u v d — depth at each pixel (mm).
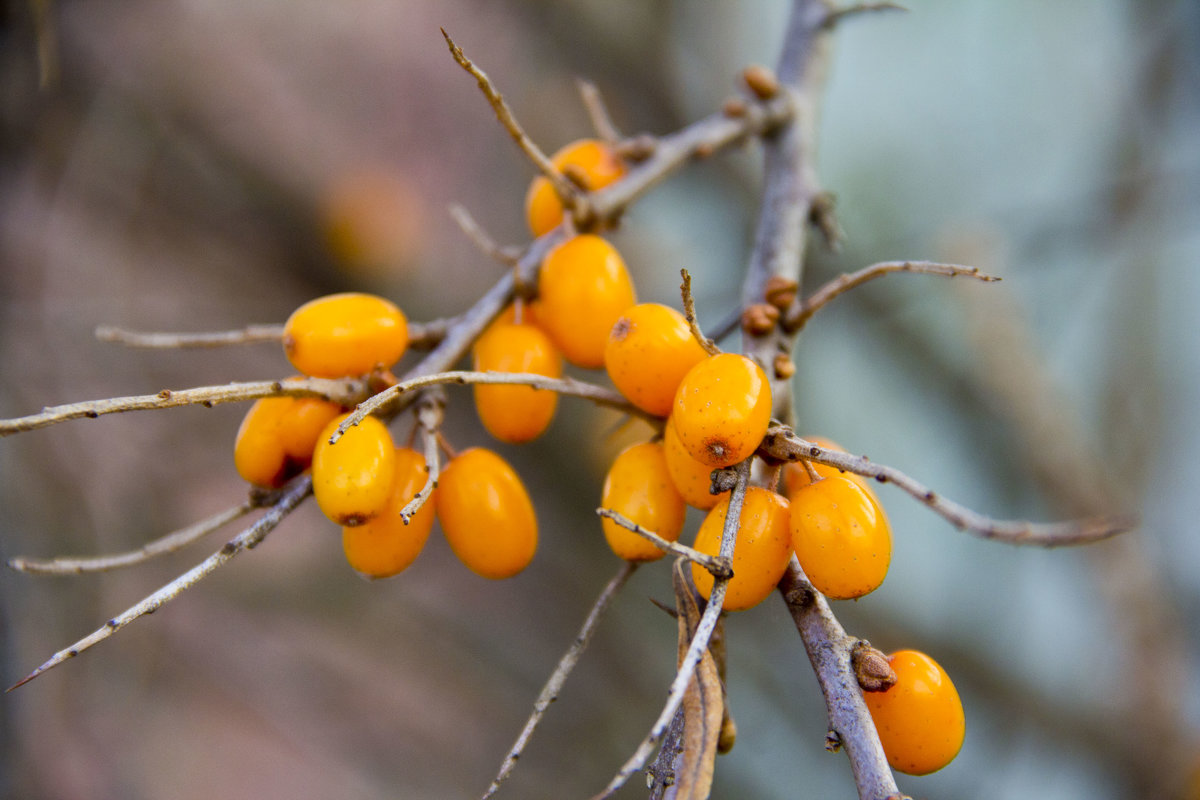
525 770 376
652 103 379
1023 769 373
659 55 381
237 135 343
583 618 373
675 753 152
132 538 319
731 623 360
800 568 158
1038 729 350
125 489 319
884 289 362
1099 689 360
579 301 169
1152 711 334
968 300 359
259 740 379
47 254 286
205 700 374
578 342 170
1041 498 365
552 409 170
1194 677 354
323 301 165
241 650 381
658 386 160
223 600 355
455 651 382
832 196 191
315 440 161
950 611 379
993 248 348
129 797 318
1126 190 331
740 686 369
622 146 185
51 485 272
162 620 339
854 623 344
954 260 348
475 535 165
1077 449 359
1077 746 347
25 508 265
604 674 378
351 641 381
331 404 161
